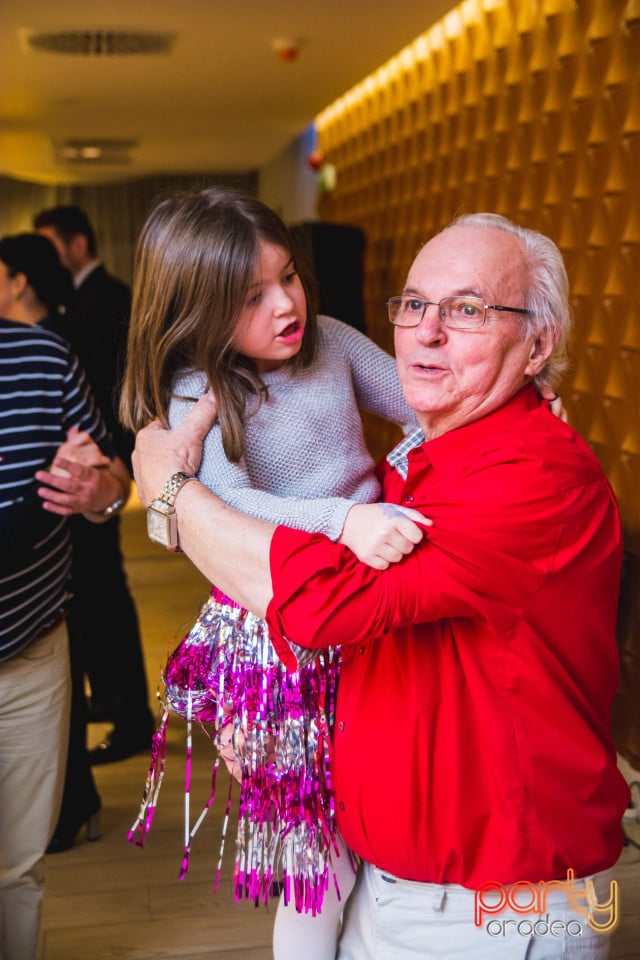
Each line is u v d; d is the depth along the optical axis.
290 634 1.22
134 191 10.83
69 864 2.76
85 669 3.39
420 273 1.30
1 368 1.82
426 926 1.35
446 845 1.29
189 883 2.67
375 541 1.17
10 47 4.60
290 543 1.21
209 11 4.03
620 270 3.05
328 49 4.75
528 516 1.20
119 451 3.33
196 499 1.30
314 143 7.38
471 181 4.36
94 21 4.16
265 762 1.45
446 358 1.28
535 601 1.23
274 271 1.35
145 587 5.46
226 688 1.47
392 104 5.52
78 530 3.28
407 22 4.25
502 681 1.26
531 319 1.29
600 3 3.11
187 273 1.33
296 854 1.44
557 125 3.46
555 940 1.32
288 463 1.41
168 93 5.86
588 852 1.31
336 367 1.52
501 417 1.31
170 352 1.42
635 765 2.98
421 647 1.29
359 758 1.33
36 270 2.80
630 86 2.96
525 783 1.27
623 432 3.05
